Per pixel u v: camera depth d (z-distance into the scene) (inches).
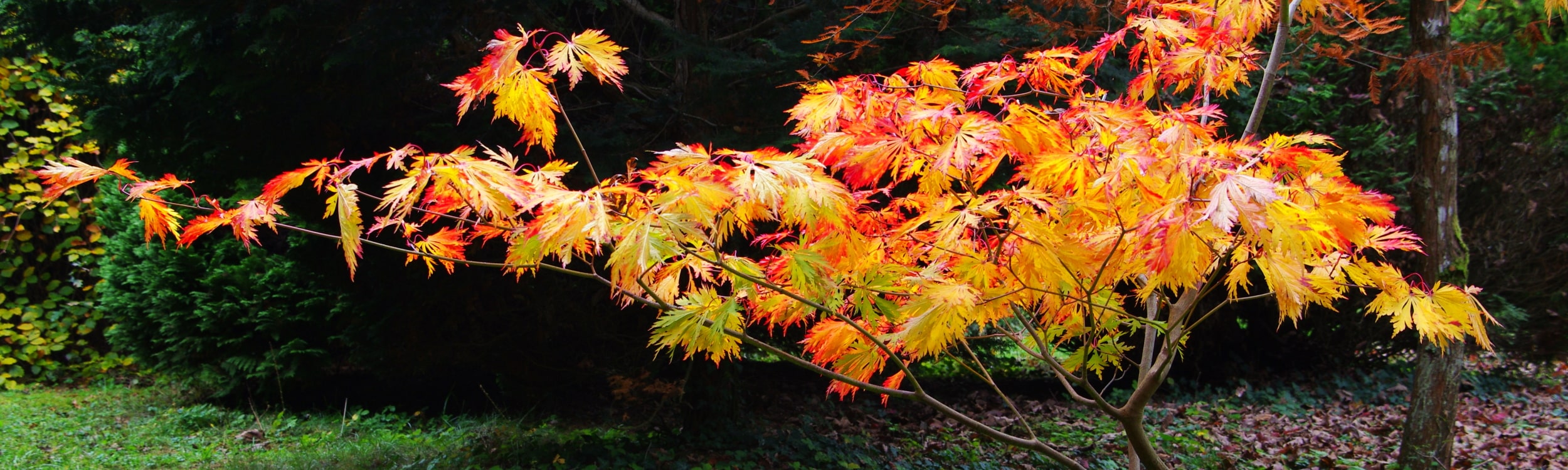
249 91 159.3
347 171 64.3
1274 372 319.9
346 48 150.9
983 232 72.8
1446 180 172.4
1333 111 269.4
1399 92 258.5
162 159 182.4
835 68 142.4
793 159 63.3
